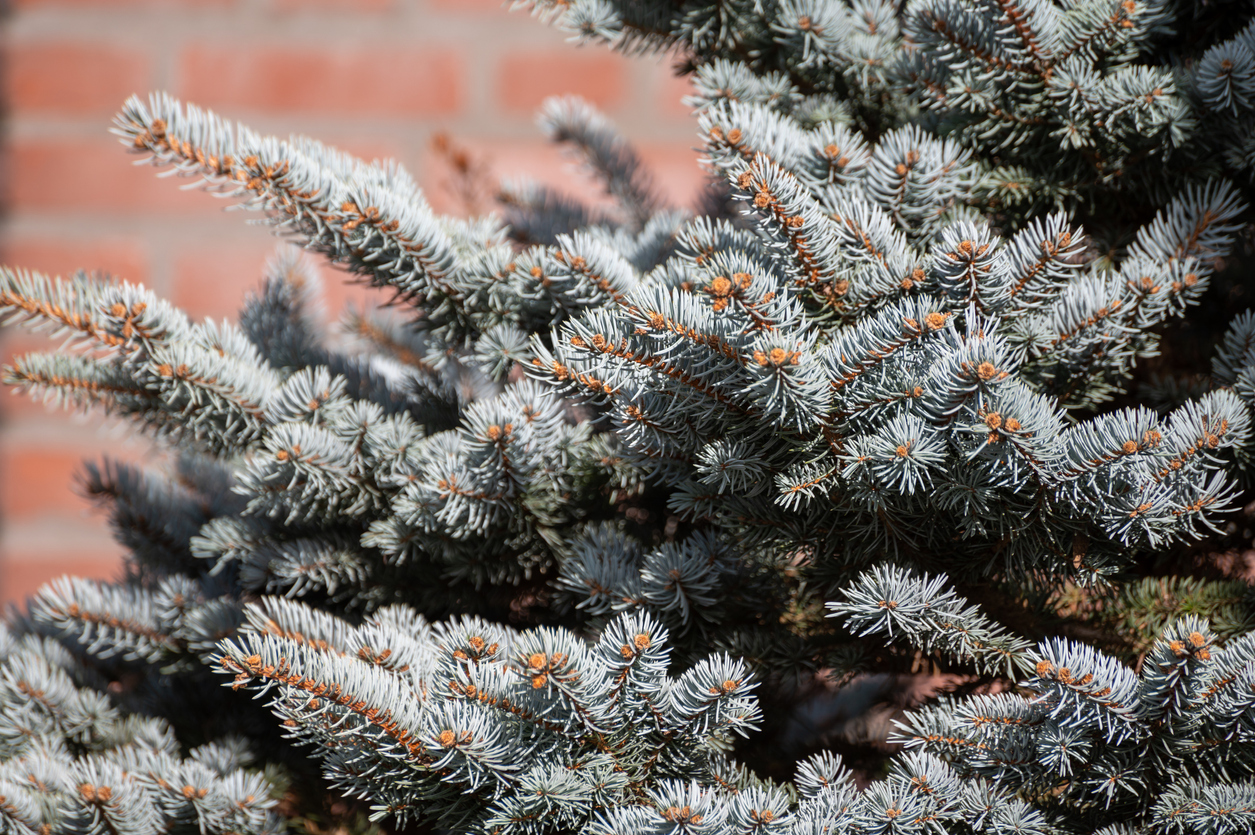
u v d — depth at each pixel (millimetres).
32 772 1147
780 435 986
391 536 1183
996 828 937
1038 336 1032
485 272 1159
